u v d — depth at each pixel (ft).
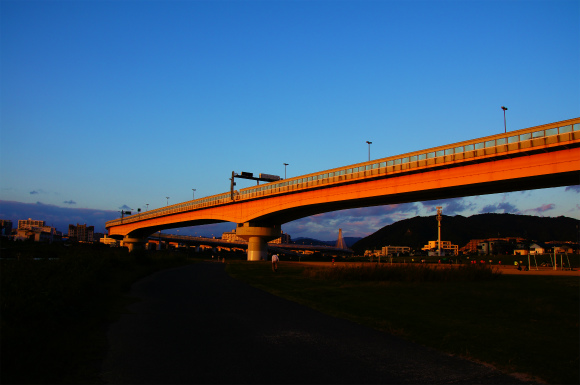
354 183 237.86
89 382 25.27
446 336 39.52
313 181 260.62
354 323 46.47
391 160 214.69
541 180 171.01
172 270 157.07
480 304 61.72
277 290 82.48
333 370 28.78
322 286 91.04
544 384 26.45
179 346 35.01
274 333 40.78
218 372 27.94
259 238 333.83
